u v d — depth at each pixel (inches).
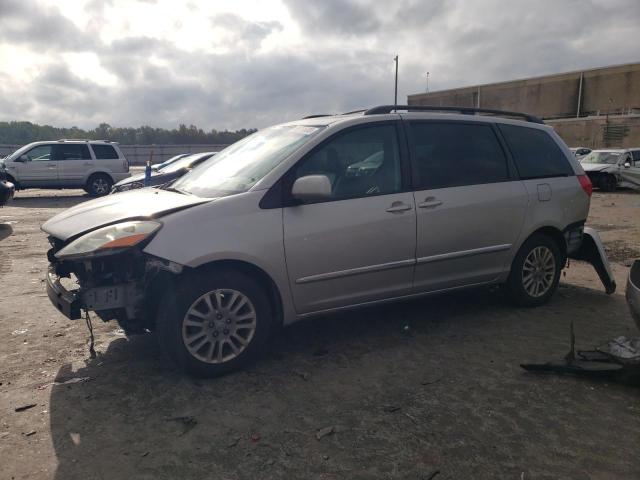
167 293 135.9
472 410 123.6
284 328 179.6
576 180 205.3
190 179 176.1
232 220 138.9
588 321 185.6
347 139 159.0
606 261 209.3
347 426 117.3
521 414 121.9
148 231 131.8
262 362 152.3
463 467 102.5
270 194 144.7
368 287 160.9
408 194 164.4
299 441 111.8
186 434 114.9
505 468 102.0
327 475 100.6
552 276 201.9
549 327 179.6
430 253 169.2
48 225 155.9
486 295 216.2
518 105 2138.3
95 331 179.0
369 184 159.6
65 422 120.0
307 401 129.0
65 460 105.7
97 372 146.3
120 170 731.4
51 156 693.3
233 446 110.3
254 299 143.2
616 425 117.1
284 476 100.3
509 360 152.4
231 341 142.6
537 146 200.5
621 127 1620.3
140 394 133.2
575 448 108.5
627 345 144.4
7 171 665.6
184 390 135.1
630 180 403.5
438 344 165.0
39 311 201.3
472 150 182.2
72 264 148.6
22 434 115.0
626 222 450.0
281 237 143.6
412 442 110.8
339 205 152.7
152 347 164.1
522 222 188.4
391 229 159.8
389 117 168.6
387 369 146.9
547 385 136.2
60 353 159.9
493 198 180.4
